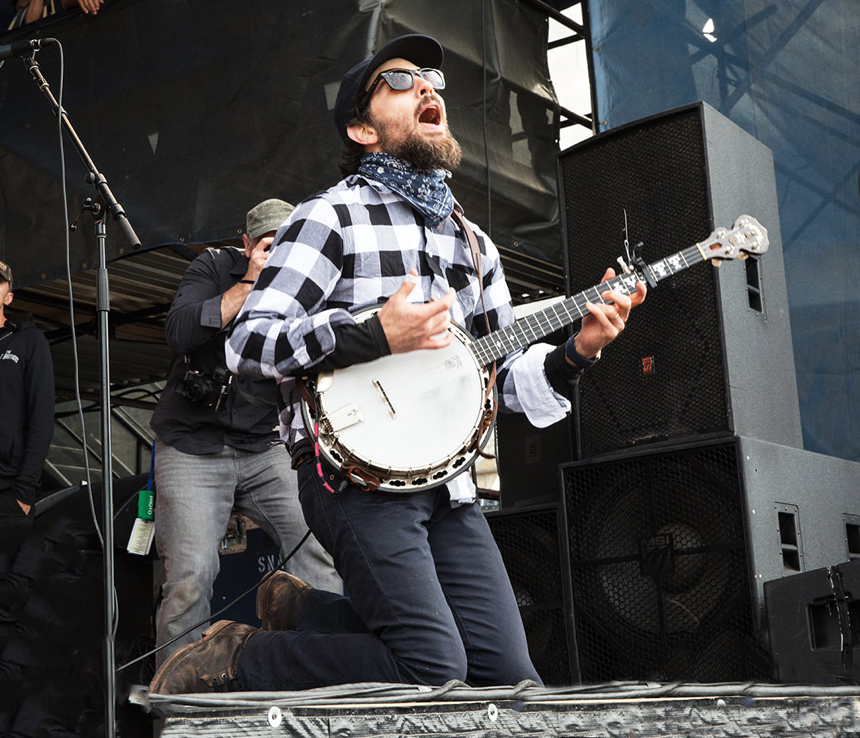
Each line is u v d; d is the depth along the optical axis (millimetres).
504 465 3551
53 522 3148
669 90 3963
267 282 1855
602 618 2885
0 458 3307
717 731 1549
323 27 3734
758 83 3887
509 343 1983
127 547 2971
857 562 2416
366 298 1902
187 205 3867
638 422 2973
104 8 4102
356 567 1811
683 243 3002
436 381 1869
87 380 6156
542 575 3131
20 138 4180
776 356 3090
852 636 2418
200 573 2838
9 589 3043
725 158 3059
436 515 1954
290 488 2971
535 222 4383
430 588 1788
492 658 1904
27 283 4109
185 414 2883
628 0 4066
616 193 3139
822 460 3076
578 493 3004
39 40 2641
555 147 4492
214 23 3918
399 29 3812
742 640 2670
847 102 3811
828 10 3883
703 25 3963
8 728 2969
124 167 3988
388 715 1364
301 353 1766
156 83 3979
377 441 1801
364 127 2027
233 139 3828
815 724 1602
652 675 2783
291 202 3719
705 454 2799
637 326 3016
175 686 1905
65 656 3051
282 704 1313
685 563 2783
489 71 4234
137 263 4406
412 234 1958
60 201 4094
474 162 4109
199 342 2834
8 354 3391
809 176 3803
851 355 3676
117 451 6941
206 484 2883
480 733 1424
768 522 2762
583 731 1487
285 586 2195
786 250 3777
